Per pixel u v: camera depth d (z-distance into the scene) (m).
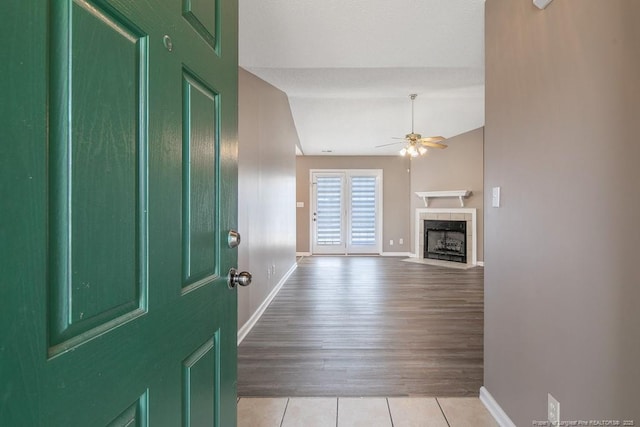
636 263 0.91
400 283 4.98
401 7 1.94
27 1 0.44
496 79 1.72
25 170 0.44
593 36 1.06
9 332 0.42
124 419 0.62
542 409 1.33
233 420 1.12
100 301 0.56
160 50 0.71
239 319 2.85
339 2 1.90
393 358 2.46
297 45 2.36
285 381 2.13
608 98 1.00
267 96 3.94
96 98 0.55
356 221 8.32
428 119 5.70
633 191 0.92
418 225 7.66
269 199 4.06
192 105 0.85
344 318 3.38
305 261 7.20
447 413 1.78
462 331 3.01
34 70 0.45
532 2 1.39
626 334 0.94
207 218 0.94
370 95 4.50
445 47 2.36
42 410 0.46
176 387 0.78
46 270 0.47
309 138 6.77
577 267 1.13
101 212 0.56
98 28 0.55
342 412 1.80
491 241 1.79
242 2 1.90
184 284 0.82
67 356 0.50
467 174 6.66
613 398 0.98
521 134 1.48
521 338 1.49
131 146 0.63
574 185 1.14
